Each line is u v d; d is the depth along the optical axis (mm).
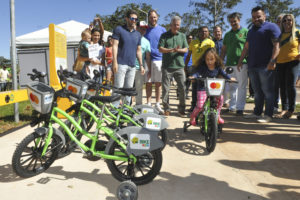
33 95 2537
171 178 2766
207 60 3844
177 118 5766
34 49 11680
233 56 6090
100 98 2639
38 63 11797
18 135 4281
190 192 2477
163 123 2648
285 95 5875
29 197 2361
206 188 2551
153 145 2402
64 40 5914
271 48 5047
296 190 2500
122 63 4738
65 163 3146
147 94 6289
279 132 4566
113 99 2598
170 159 3297
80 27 11266
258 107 5648
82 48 5031
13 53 5078
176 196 2406
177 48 5230
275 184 2625
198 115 4152
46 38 10875
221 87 3447
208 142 3582
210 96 3617
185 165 3113
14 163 2521
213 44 6145
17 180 2684
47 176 2785
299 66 5492
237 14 5938
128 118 3301
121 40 4695
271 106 5336
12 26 5016
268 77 5168
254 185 2607
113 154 2572
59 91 2686
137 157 2531
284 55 5555
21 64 11805
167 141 3912
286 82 5660
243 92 6004
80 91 2725
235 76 6164
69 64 10602
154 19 6098
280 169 2986
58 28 5488
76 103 3043
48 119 2676
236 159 3307
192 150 3645
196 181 2699
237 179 2738
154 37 6105
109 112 3449
